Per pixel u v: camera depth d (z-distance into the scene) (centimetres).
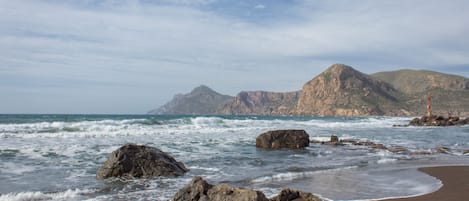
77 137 2642
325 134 3719
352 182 1220
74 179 1267
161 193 1075
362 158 1900
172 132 3228
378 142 2934
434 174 1387
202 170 1466
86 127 3247
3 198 986
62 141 2348
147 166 1357
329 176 1334
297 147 2386
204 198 848
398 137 3462
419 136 3603
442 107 17512
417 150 2322
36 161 1603
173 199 885
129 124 3825
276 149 2283
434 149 2383
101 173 1316
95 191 1096
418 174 1386
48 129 3047
